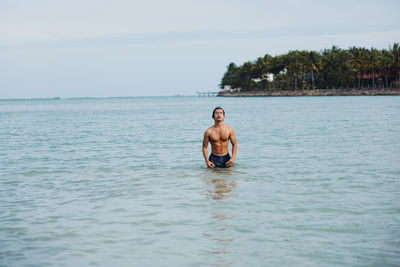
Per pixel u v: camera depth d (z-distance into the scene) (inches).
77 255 195.8
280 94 6550.2
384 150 553.0
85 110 3253.0
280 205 280.1
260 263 182.5
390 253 192.4
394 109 1838.1
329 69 5575.8
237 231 226.2
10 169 457.4
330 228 229.6
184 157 528.4
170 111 2598.4
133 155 558.9
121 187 349.1
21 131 1081.4
